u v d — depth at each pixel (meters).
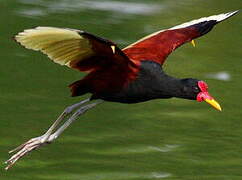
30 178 13.86
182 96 9.71
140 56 9.73
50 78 17.66
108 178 13.98
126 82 9.40
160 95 9.58
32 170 14.15
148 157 14.81
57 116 16.03
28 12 20.77
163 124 16.17
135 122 16.19
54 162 14.46
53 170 14.17
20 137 15.06
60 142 15.20
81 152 14.85
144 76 9.43
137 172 14.23
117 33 19.94
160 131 15.88
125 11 21.34
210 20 10.58
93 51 8.95
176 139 15.58
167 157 14.86
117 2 21.92
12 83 17.30
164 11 21.56
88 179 13.90
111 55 9.07
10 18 20.28
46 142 9.93
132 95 9.47
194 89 9.71
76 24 20.28
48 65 18.25
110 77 9.36
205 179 14.15
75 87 9.49
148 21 20.86
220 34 20.77
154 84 9.48
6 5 21.08
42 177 13.91
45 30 8.39
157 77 9.48
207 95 9.75
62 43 8.66
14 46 18.95
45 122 15.76
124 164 14.49
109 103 16.92
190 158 14.86
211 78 18.36
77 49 8.81
